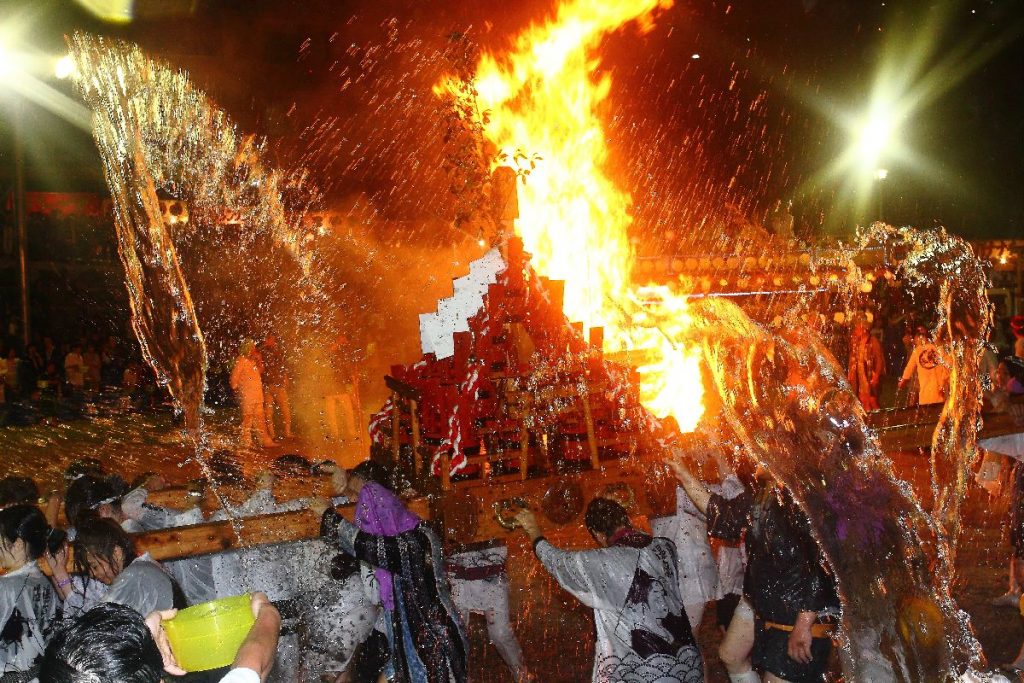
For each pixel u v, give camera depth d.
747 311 16.48
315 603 4.79
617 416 5.99
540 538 4.19
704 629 6.21
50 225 24.19
